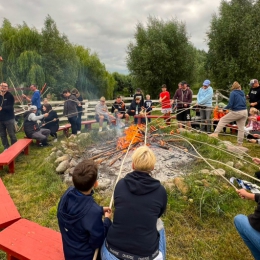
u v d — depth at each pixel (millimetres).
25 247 2707
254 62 17453
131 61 22422
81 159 5891
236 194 4109
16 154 5762
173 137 6496
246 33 17688
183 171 4922
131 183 2117
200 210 3730
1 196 3943
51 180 5043
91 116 14602
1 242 2785
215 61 19734
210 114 8375
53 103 12930
